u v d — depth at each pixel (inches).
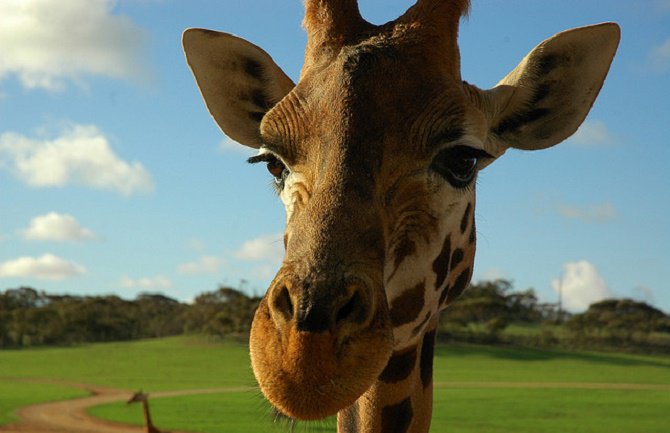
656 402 2810.0
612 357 6323.8
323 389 128.0
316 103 159.2
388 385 180.4
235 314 7204.7
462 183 167.2
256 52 205.2
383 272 144.7
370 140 154.0
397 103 158.9
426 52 165.8
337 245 138.4
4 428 2031.3
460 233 171.0
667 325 7352.4
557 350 6806.1
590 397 3046.3
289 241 143.3
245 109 212.7
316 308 130.5
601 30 200.2
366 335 133.9
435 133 160.1
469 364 5492.1
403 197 157.8
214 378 4338.1
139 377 4355.3
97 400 2933.1
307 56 173.3
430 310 171.0
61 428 2041.1
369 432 181.6
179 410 2486.5
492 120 195.6
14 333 7027.6
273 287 135.6
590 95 206.4
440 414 2342.5
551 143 207.2
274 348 130.9
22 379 4153.5
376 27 174.1
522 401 2829.7
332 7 173.0
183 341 6845.5
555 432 1895.9
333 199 145.0
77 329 7440.9
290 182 158.4
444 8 171.2
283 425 158.9
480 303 7180.1
